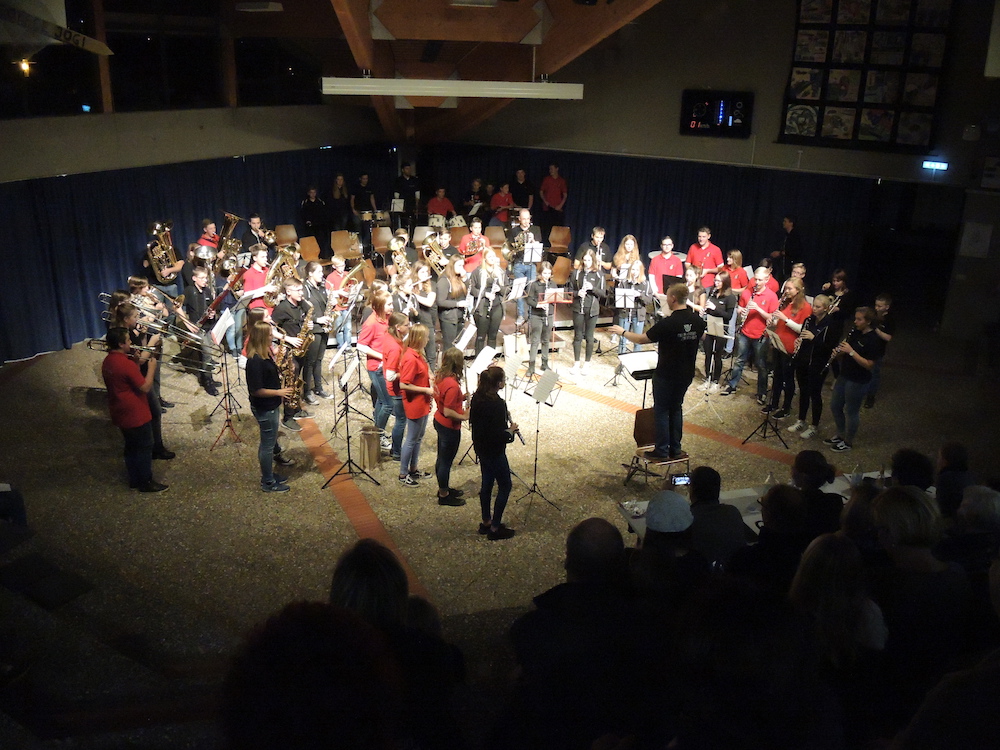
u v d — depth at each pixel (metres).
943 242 17.59
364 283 12.34
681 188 15.61
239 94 15.01
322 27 14.56
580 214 17.22
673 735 2.30
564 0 12.38
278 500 7.71
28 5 7.34
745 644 1.59
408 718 2.58
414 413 7.81
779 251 13.59
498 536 7.17
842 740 1.66
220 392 10.14
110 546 6.82
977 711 1.15
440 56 14.27
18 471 7.98
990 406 10.31
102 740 3.74
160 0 12.97
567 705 2.62
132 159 12.66
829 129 13.75
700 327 7.47
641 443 8.12
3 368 10.66
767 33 14.04
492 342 11.39
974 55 12.28
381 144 18.25
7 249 10.58
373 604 2.68
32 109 10.96
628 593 3.13
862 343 8.67
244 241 14.38
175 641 5.22
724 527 4.98
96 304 12.01
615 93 16.16
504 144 17.91
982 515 3.83
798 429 9.55
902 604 3.17
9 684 4.23
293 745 1.18
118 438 8.83
